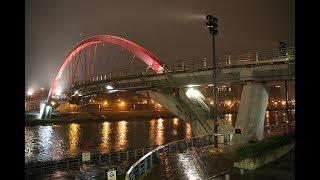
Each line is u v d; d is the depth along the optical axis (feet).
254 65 101.45
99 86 198.18
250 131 100.12
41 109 393.09
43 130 298.97
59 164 101.65
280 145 74.64
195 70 117.19
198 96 133.39
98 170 94.89
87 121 379.14
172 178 57.36
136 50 183.11
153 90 138.51
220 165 68.08
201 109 126.21
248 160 63.93
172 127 321.32
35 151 187.11
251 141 99.71
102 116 411.95
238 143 99.55
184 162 72.08
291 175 58.08
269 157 69.05
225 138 104.63
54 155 171.53
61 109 474.90
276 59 98.89
